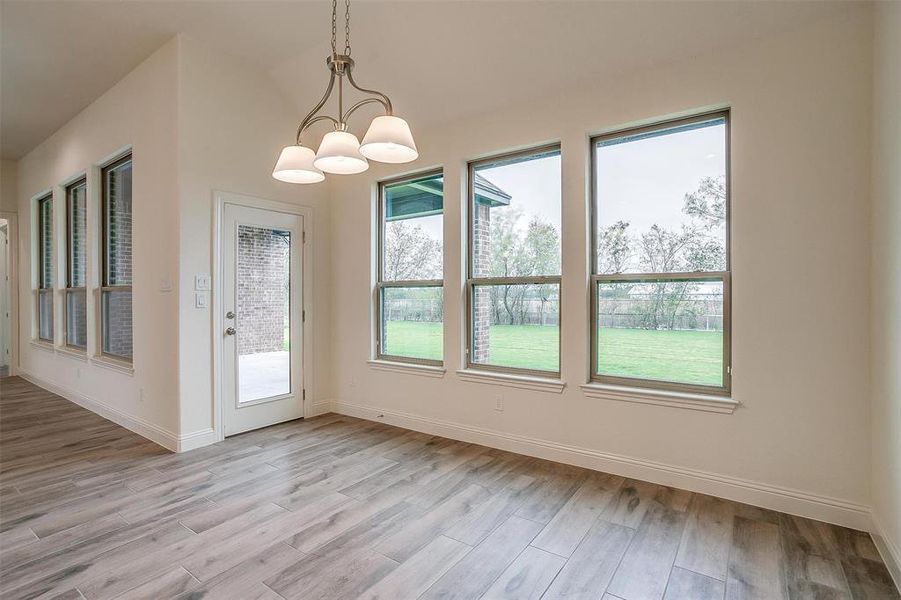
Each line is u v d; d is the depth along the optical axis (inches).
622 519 95.7
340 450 137.8
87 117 184.9
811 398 96.0
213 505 101.7
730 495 104.3
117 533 89.4
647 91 114.5
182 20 129.3
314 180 100.0
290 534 89.4
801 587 73.8
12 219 254.4
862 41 90.6
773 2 94.3
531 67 124.1
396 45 132.4
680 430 110.7
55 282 214.4
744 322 102.8
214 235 143.9
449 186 148.8
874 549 84.4
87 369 187.3
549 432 130.0
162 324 142.3
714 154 110.8
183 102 136.4
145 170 149.5
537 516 97.0
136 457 131.6
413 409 158.7
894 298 77.9
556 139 129.0
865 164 90.6
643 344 119.9
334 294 182.1
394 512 98.7
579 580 75.7
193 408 139.2
